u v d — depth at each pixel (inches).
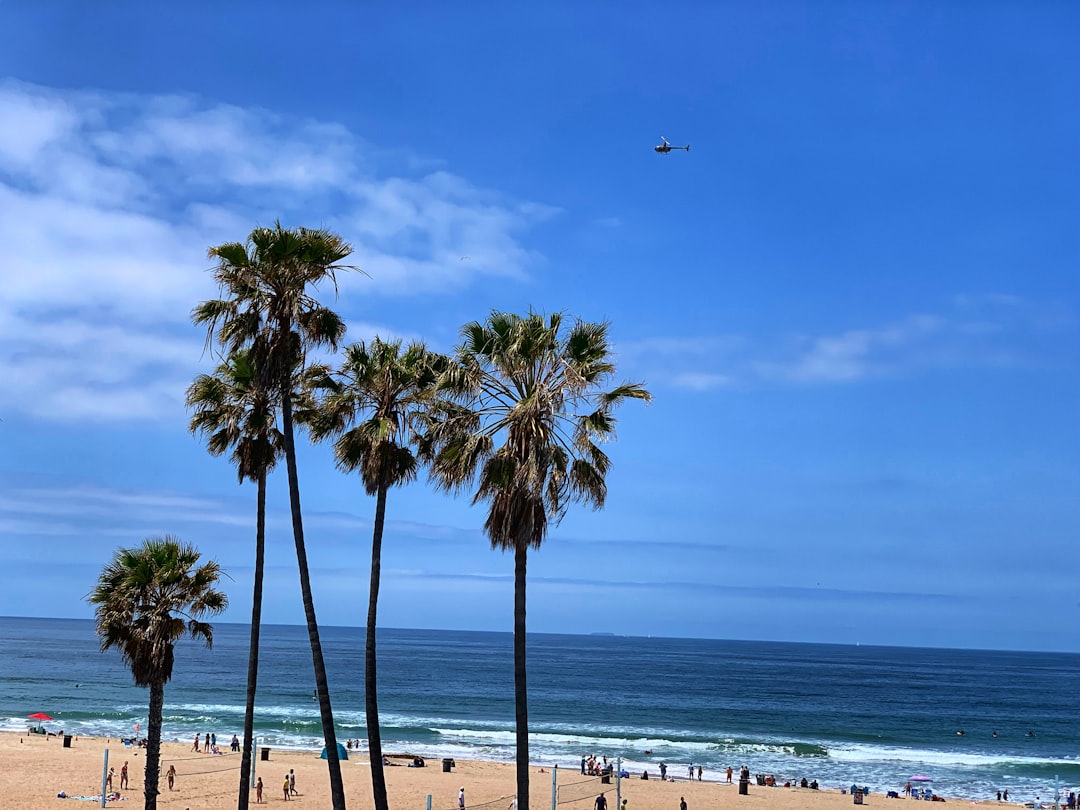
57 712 4030.5
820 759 3405.5
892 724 4744.1
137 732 3361.2
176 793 2092.8
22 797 1958.7
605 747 3454.7
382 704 4891.7
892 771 3189.0
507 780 2507.4
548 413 801.6
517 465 780.6
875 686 7780.5
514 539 785.6
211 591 1139.3
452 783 2415.1
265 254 862.5
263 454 1028.5
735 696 6230.3
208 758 2645.2
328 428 1014.4
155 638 1096.8
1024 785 2965.1
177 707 4372.5
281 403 933.2
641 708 5132.9
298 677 6624.0
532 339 804.0
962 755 3617.1
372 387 994.1
